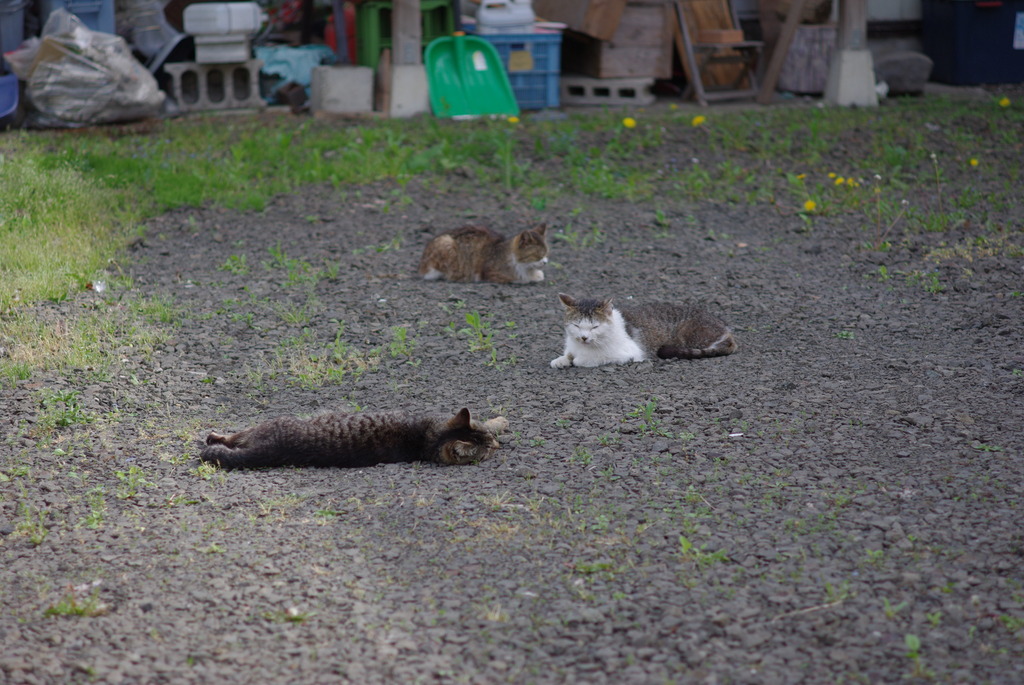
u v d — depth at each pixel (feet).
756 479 16.98
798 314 26.16
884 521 15.29
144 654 12.78
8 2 45.21
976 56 57.77
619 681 12.01
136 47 50.72
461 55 51.31
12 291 27.22
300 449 18.56
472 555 15.03
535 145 44.24
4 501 17.04
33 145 41.63
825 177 40.57
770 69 54.34
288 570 14.75
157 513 16.62
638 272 30.40
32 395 21.26
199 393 21.95
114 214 35.58
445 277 30.17
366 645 12.90
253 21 49.44
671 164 42.65
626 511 16.14
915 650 12.18
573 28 53.21
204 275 30.25
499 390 21.93
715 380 21.75
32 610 13.87
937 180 37.32
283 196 38.68
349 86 49.93
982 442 18.04
